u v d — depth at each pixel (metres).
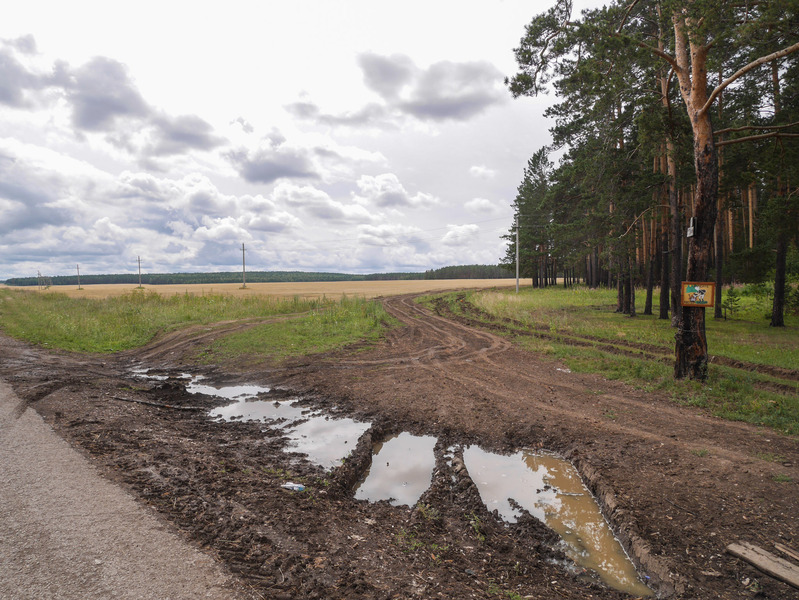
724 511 4.30
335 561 3.22
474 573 3.40
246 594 2.63
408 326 20.64
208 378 10.94
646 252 28.03
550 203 30.94
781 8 7.68
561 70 11.10
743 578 3.36
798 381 9.16
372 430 6.93
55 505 3.70
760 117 15.49
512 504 4.82
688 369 9.19
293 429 7.14
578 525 4.41
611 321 20.61
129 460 4.85
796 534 3.87
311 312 22.28
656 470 5.28
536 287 60.03
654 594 3.36
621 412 7.60
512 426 7.09
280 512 3.95
